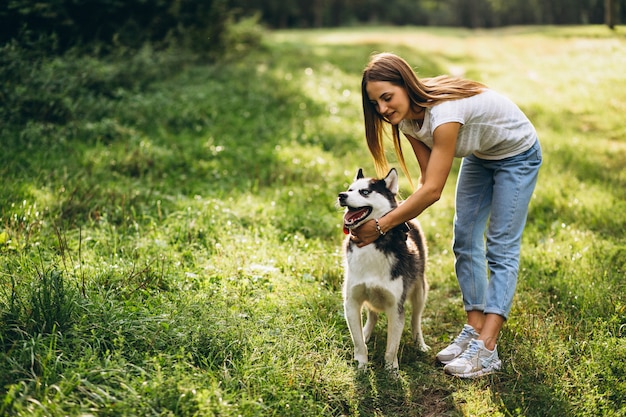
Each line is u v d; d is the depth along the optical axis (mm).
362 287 3689
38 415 2604
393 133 3855
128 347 3303
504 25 62875
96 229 5168
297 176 7508
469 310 3904
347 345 3912
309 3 57000
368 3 65438
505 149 3631
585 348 3652
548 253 5320
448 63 20109
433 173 3414
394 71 3422
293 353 3512
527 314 4184
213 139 8625
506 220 3666
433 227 6328
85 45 10359
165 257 4766
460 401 3361
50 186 6020
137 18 12117
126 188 6344
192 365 3227
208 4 14008
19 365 2936
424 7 68125
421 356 4012
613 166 8250
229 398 2922
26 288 3717
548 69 16438
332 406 3197
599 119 11492
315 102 11562
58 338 3227
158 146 8016
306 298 4367
